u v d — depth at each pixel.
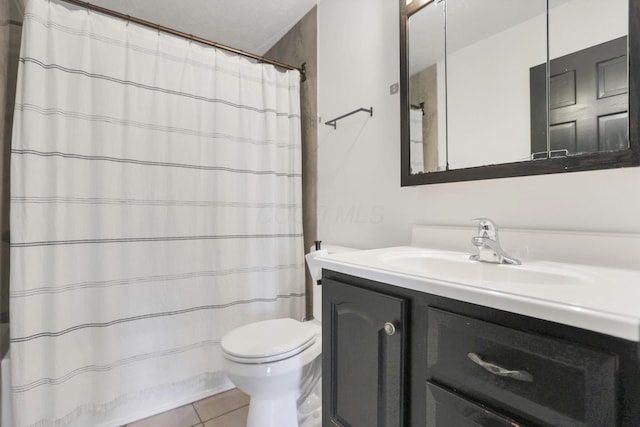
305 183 1.99
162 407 1.46
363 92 1.53
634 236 0.73
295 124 1.86
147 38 1.41
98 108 1.30
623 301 0.47
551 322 0.48
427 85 1.19
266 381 1.07
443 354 0.63
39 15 1.17
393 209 1.38
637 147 0.70
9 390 1.15
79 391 1.26
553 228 0.89
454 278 0.64
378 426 0.77
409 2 1.24
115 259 1.33
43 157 1.18
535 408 0.50
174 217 1.48
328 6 1.75
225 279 1.59
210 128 1.58
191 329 1.52
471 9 1.06
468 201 1.10
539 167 0.87
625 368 0.42
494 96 0.99
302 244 1.88
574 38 0.82
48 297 1.17
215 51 1.60
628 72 0.72
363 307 0.81
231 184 1.62
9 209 1.22
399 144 1.35
